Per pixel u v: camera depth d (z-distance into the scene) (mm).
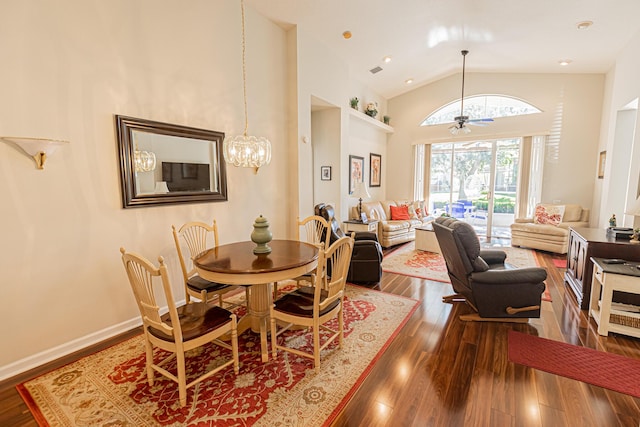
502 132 6523
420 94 7324
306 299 2289
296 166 4336
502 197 6848
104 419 1692
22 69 2037
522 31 4426
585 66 5410
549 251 5312
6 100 1986
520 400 1796
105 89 2441
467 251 2678
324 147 5422
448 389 1898
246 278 2057
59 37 2186
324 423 1648
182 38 2965
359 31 4371
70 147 2275
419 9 3908
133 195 2641
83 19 2297
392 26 4309
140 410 1754
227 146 2686
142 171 2703
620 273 2412
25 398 1858
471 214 7246
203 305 2197
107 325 2561
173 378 1793
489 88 6543
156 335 1833
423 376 2027
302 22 4055
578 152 5875
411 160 7621
